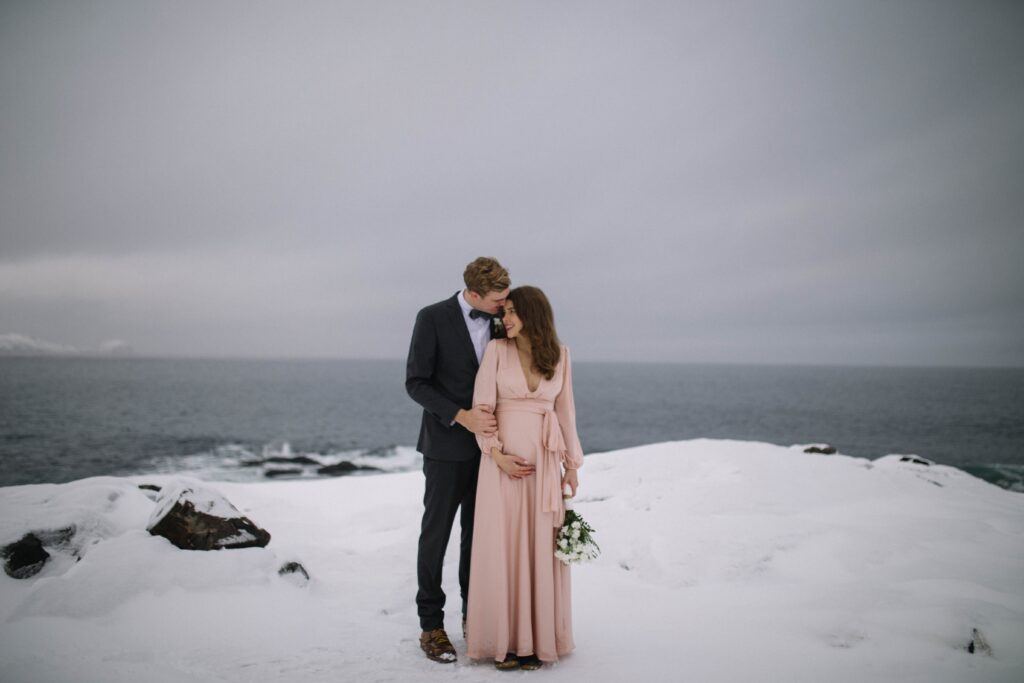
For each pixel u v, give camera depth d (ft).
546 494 9.50
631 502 18.03
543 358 9.63
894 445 95.91
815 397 215.31
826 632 10.44
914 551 13.84
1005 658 9.32
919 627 10.30
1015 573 12.54
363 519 18.19
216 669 9.02
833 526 15.20
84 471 61.00
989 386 315.99
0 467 63.82
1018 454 85.61
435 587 10.06
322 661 9.45
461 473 10.08
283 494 20.93
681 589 12.77
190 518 13.29
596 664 9.48
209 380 286.05
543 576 9.48
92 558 11.96
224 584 12.00
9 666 8.50
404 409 147.43
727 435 108.37
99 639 9.82
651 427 120.78
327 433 100.22
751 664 9.34
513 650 9.48
